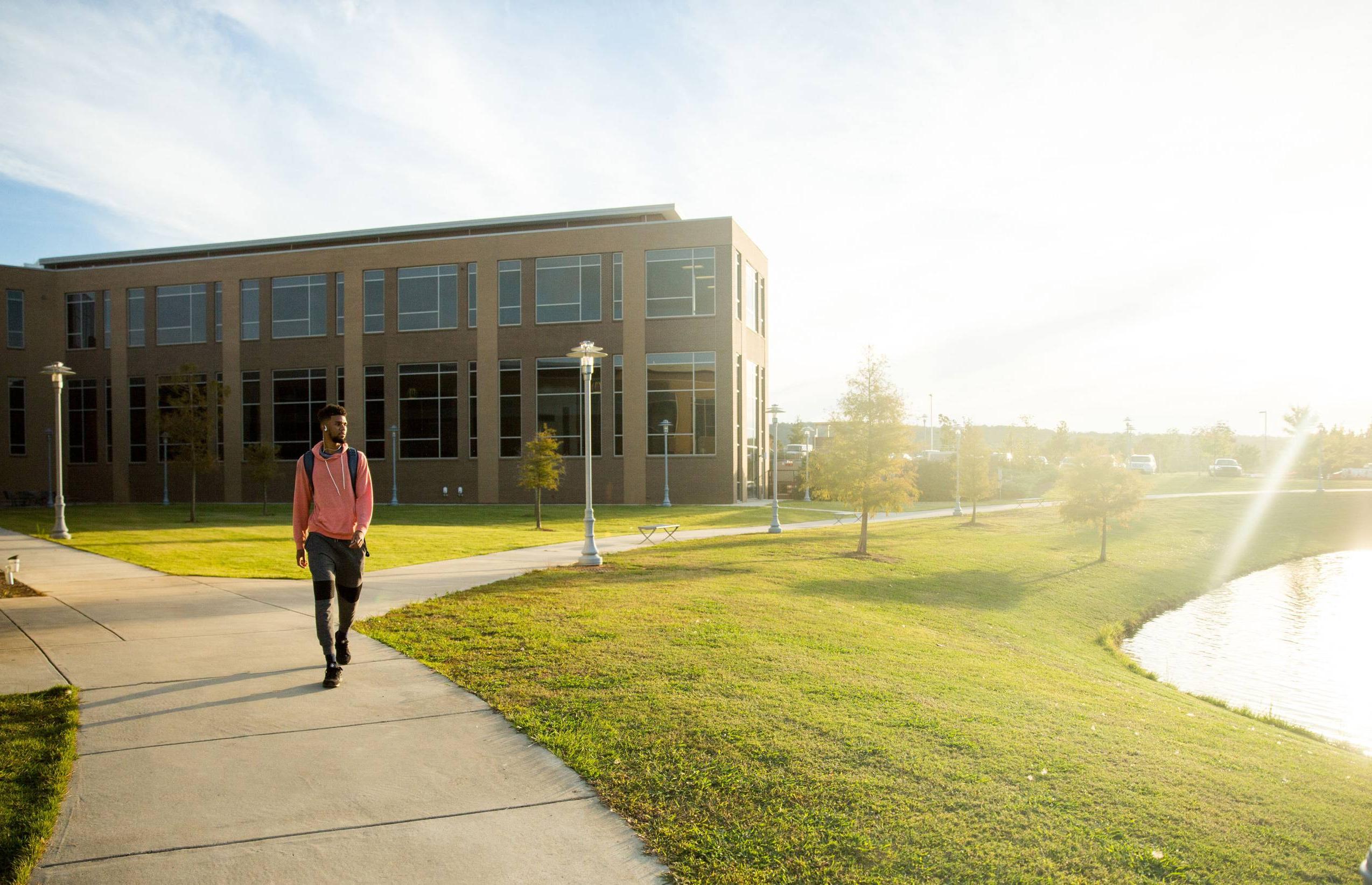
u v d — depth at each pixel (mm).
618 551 18969
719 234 39062
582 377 40188
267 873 3617
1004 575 19922
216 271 43906
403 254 41781
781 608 11258
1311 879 3936
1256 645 15688
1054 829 4254
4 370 43438
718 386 39250
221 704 5984
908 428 20766
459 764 4883
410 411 41781
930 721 5965
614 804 4359
